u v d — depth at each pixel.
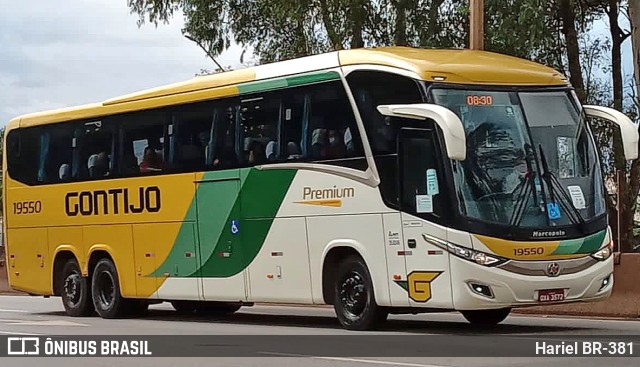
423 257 14.49
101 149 20.41
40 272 21.84
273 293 16.81
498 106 14.66
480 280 14.03
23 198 22.23
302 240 16.25
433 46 29.80
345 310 15.80
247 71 17.48
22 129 22.38
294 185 16.39
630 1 24.31
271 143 16.83
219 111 17.86
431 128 14.41
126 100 19.94
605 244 14.82
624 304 18.34
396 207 14.82
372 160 15.16
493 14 27.25
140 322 19.27
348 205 15.52
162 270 18.94
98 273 20.50
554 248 14.30
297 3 31.27
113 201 20.03
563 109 15.11
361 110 15.35
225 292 17.69
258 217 17.02
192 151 18.36
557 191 14.57
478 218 14.10
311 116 16.16
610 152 31.38
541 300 14.23
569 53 32.72
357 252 15.54
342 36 31.33
